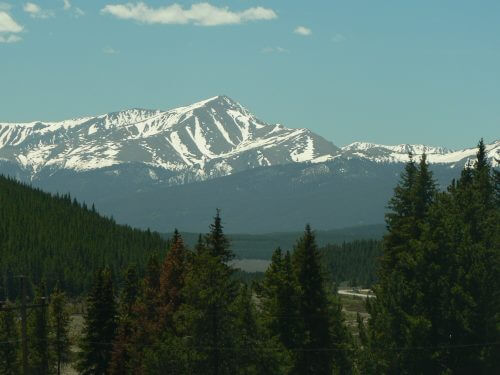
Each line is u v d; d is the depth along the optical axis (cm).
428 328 8119
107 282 11719
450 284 8381
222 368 8025
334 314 9425
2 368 12550
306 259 8812
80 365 11588
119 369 10838
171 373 8025
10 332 12675
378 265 9725
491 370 8300
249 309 8238
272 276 9169
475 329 8281
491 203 10325
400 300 8381
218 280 8175
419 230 9206
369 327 8744
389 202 9606
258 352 8012
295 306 8638
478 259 8588
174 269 9906
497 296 8625
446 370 8050
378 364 8300
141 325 10238
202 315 8056
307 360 8544
